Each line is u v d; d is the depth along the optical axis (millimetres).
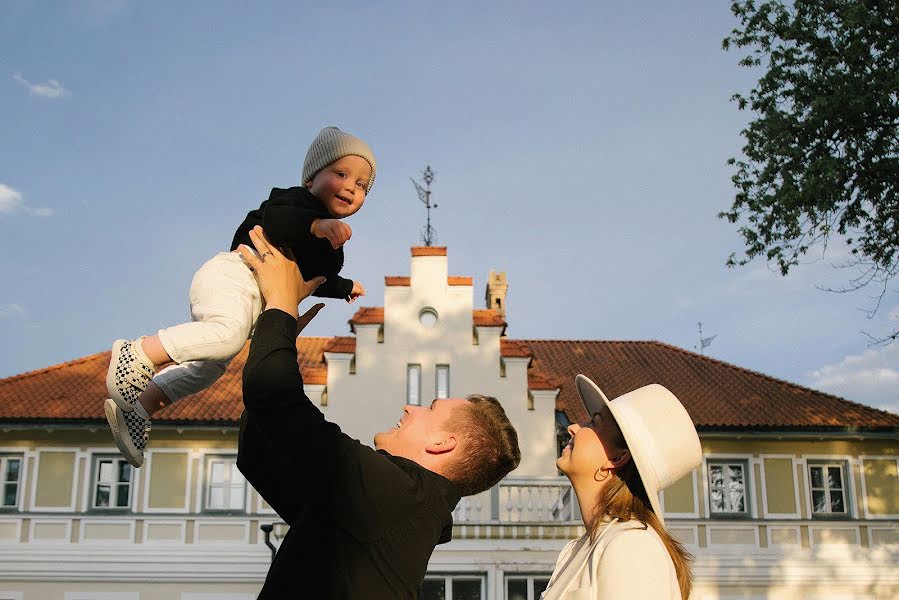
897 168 16609
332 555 2910
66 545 22328
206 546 22375
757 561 22922
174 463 22859
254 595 22125
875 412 24266
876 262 17547
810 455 23766
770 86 17328
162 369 3258
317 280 3359
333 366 23031
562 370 27953
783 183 16938
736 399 24922
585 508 3875
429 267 23703
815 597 22812
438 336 23250
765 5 17031
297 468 2945
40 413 22641
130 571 22234
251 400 2936
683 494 23359
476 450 3451
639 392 3934
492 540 21000
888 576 22984
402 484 3043
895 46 16234
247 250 3236
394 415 22734
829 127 16812
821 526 23266
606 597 3318
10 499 22609
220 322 3182
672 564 3521
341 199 3506
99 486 22734
